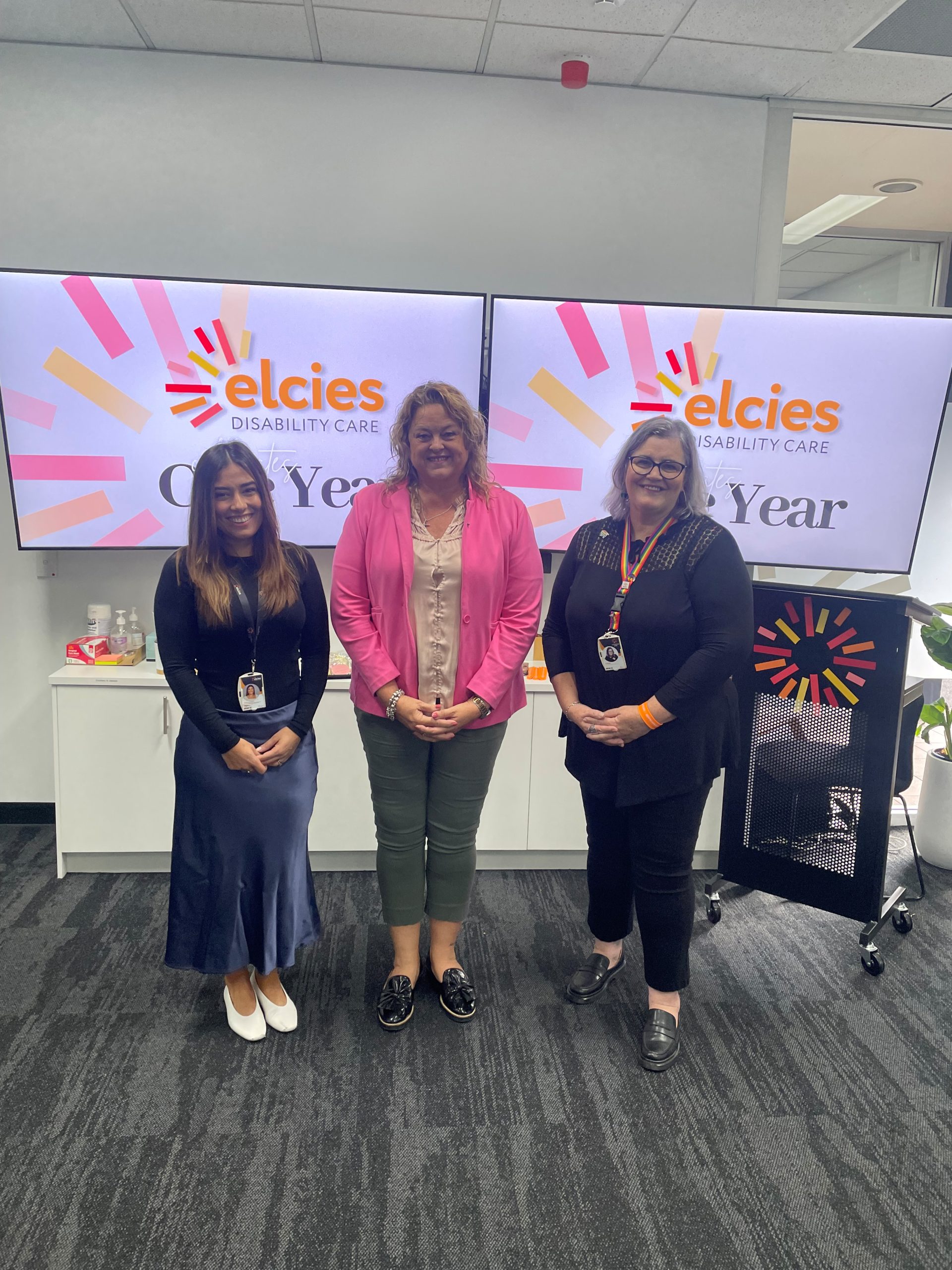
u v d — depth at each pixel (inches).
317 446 108.2
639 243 114.7
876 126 119.6
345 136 108.3
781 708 92.2
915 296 143.8
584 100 111.0
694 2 91.0
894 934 97.6
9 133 104.6
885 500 113.1
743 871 97.1
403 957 80.4
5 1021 77.4
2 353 100.3
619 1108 68.4
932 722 113.9
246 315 103.2
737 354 108.7
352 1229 56.5
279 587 68.9
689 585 68.2
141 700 102.9
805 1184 61.4
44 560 115.1
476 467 73.0
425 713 71.1
